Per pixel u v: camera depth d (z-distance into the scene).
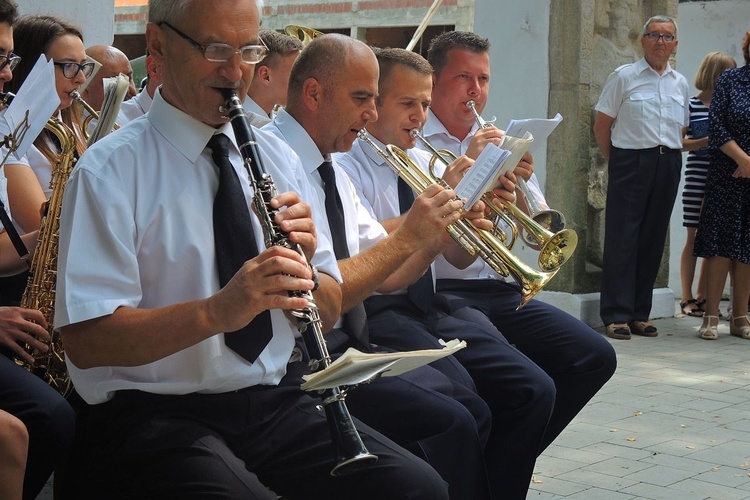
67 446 2.77
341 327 3.34
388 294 3.79
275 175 2.75
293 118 3.36
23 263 3.29
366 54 3.33
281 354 2.65
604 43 8.03
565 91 7.82
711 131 7.51
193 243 2.48
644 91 7.50
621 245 7.59
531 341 4.12
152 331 2.27
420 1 15.85
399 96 3.89
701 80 8.14
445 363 3.55
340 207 3.37
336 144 3.36
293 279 2.21
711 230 7.67
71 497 2.67
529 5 7.93
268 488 2.57
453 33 4.38
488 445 3.71
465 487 3.18
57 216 3.20
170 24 2.44
